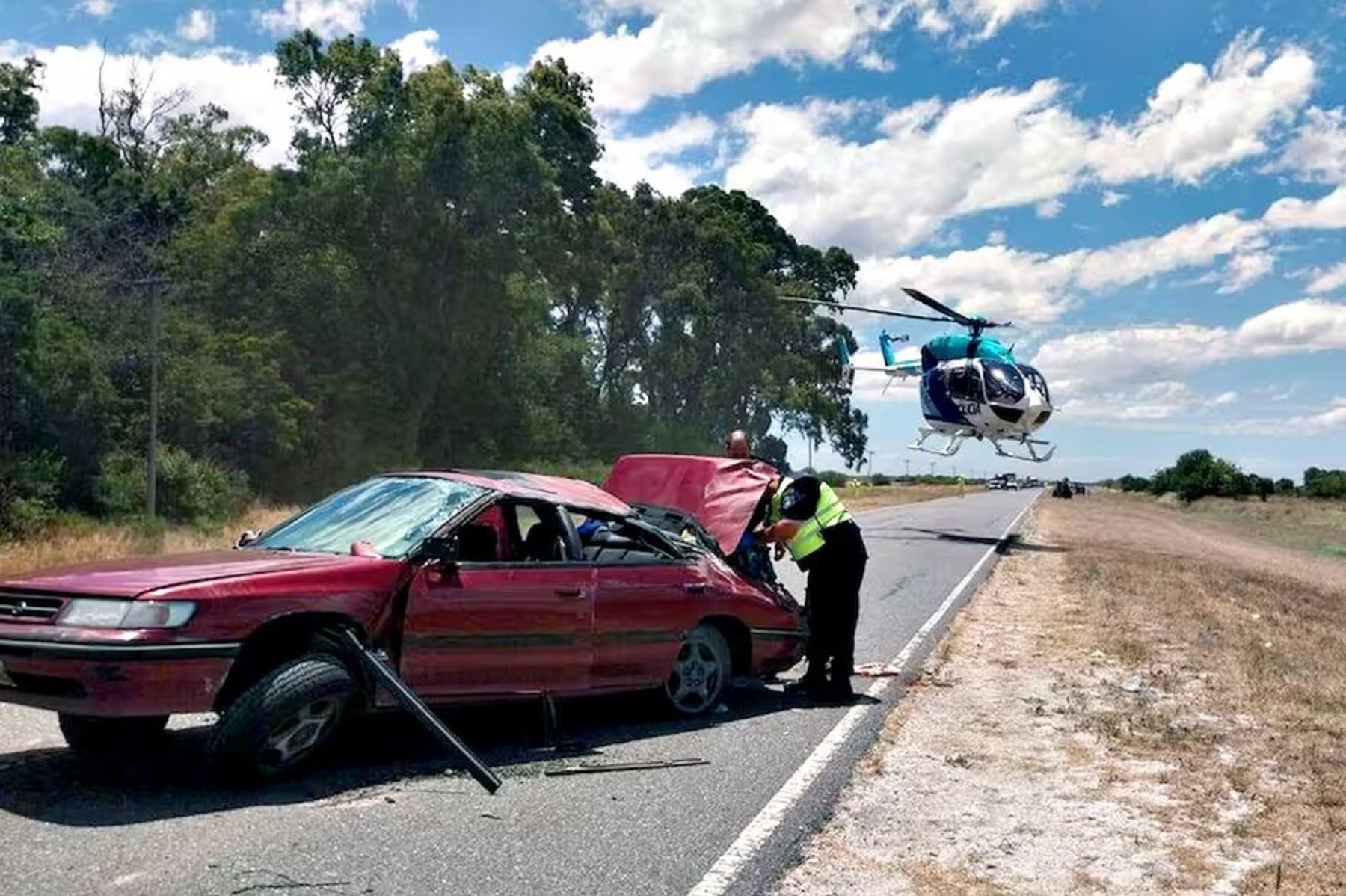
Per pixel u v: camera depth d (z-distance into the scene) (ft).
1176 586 63.10
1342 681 33.63
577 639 24.03
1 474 85.61
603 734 25.50
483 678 22.52
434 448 178.50
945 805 20.79
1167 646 39.86
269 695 19.11
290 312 156.25
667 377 247.91
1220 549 122.93
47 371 101.96
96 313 116.78
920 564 73.67
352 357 160.35
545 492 24.93
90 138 158.61
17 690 18.48
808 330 273.95
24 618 18.57
